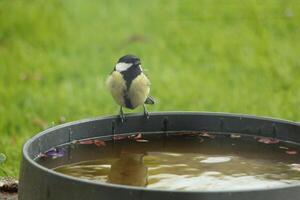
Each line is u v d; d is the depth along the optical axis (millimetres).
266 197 4539
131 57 7457
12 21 15930
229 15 16672
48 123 10898
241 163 6152
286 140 6570
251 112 11484
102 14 16938
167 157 6305
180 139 6840
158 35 15648
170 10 17188
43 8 16828
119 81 7457
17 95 12242
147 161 6160
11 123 10883
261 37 15367
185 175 5719
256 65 13867
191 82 12984
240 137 6773
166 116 6840
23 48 14719
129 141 6664
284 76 13258
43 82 13023
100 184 4555
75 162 5984
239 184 5512
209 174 5777
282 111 11508
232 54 14492
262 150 6504
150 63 14016
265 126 6676
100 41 15320
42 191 4867
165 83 12867
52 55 14469
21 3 16984
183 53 14625
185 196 4426
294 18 16188
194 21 16453
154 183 5488
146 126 6809
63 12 16797
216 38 15406
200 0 17641
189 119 6875
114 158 6184
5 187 7086
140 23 16391
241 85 12875
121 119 6656
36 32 15594
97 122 6488
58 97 12195
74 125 6277
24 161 5152
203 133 6875
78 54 14586
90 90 12602
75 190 4648
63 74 13445
